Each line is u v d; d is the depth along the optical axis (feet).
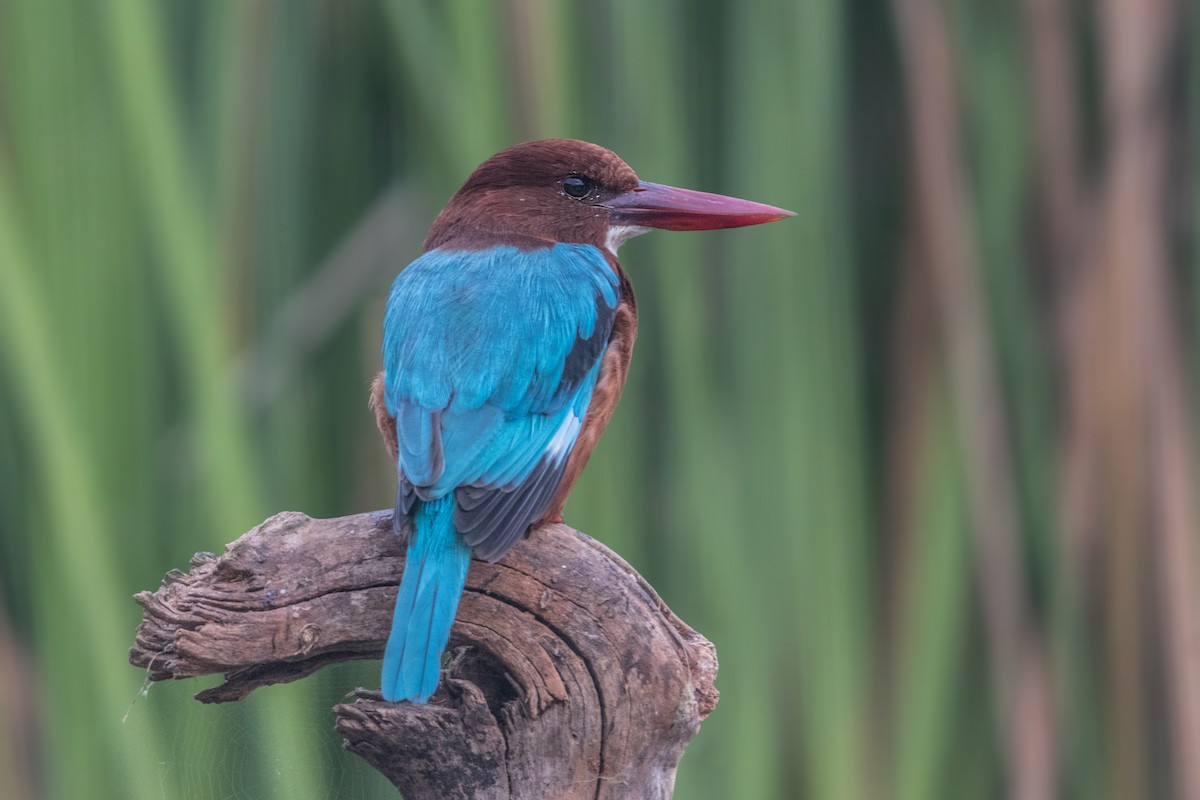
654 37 26.09
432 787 17.76
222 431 24.44
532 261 23.36
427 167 27.12
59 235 24.80
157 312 25.12
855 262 27.66
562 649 17.88
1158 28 27.68
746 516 25.03
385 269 27.43
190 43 26.84
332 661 18.26
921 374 27.09
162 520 24.68
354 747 17.76
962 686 26.76
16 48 24.93
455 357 21.22
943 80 27.61
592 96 26.35
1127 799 26.68
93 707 23.89
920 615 26.27
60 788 23.90
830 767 24.81
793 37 25.79
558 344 21.91
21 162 24.79
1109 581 27.14
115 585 24.16
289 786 18.48
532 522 19.07
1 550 25.36
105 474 24.45
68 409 24.29
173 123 25.57
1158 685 26.89
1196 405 27.35
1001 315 27.58
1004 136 28.04
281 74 27.04
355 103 27.53
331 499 27.02
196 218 25.48
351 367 27.25
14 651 25.23
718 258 25.84
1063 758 26.66
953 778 26.53
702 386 25.04
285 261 27.09
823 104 25.79
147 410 24.98
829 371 25.44
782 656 24.84
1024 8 28.09
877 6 28.71
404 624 17.48
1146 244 27.48
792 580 24.94
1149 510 27.12
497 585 18.02
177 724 18.66
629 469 25.08
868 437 27.09
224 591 17.52
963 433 26.71
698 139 26.45
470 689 17.43
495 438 20.71
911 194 27.63
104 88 25.21
